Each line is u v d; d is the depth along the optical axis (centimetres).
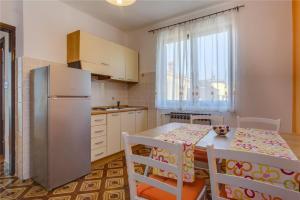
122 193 205
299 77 241
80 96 244
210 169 87
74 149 236
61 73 219
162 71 363
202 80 317
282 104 261
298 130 242
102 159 300
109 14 342
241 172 105
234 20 290
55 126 214
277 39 263
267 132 174
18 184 227
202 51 318
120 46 364
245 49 286
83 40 292
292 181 92
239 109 291
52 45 282
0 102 327
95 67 310
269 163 74
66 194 203
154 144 102
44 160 215
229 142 141
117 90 405
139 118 379
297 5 242
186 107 333
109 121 310
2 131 327
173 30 351
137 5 309
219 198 87
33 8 259
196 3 303
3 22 246
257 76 278
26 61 243
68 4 305
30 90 243
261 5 274
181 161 95
